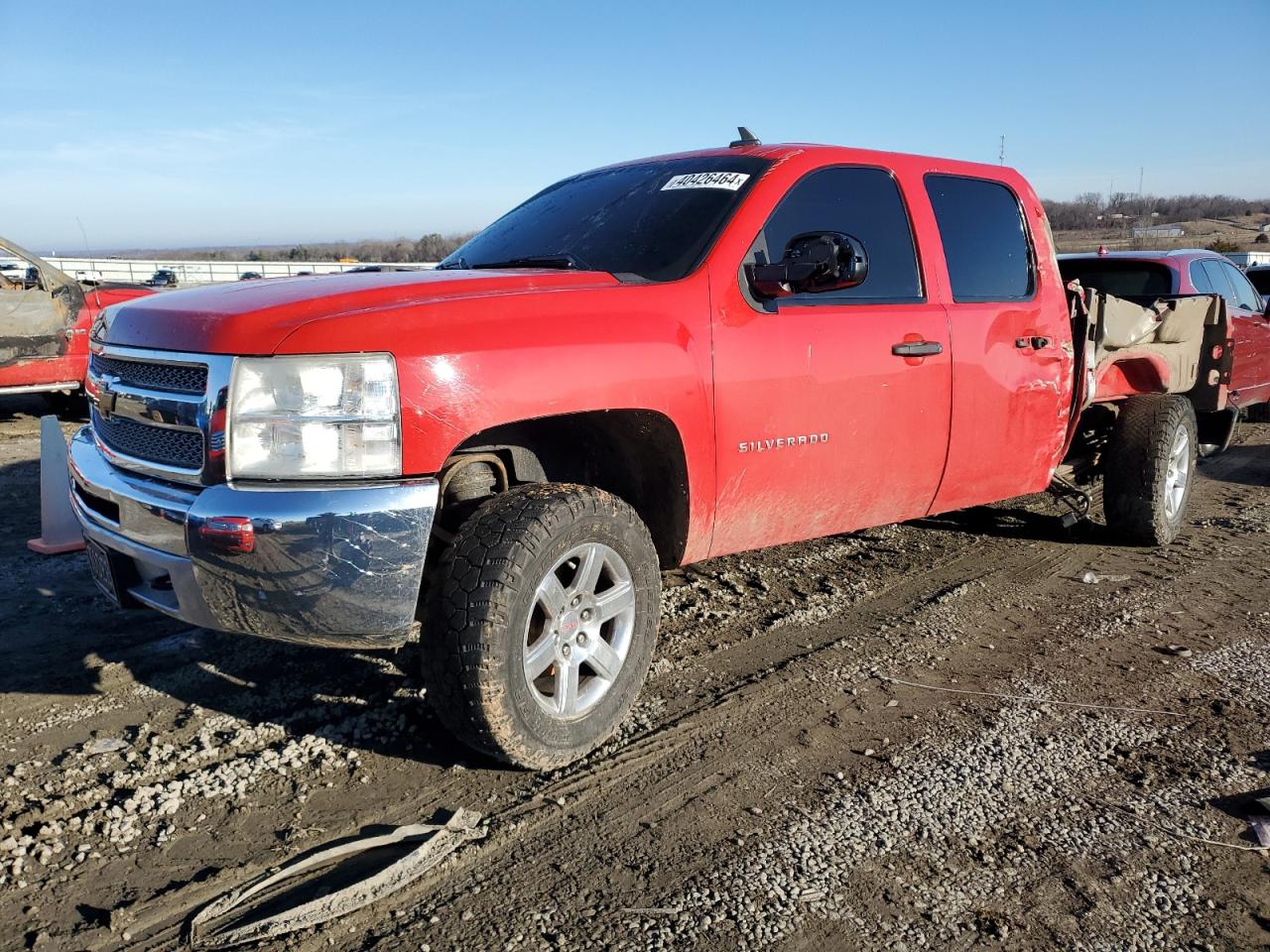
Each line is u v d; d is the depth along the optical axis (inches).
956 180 170.4
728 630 161.6
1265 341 317.7
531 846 99.5
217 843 99.4
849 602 176.2
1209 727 128.2
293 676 139.0
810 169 145.5
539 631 110.7
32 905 89.5
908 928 87.7
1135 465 207.8
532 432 128.0
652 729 126.0
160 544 104.9
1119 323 198.1
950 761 118.2
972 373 162.6
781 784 112.4
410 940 85.2
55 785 110.0
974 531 227.1
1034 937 86.9
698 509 128.1
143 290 406.3
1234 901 92.1
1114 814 106.9
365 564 97.1
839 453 143.6
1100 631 163.6
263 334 99.1
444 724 111.0
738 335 129.0
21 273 386.9
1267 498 271.7
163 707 129.9
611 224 145.6
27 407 433.7
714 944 85.1
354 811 105.4
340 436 98.0
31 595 173.9
